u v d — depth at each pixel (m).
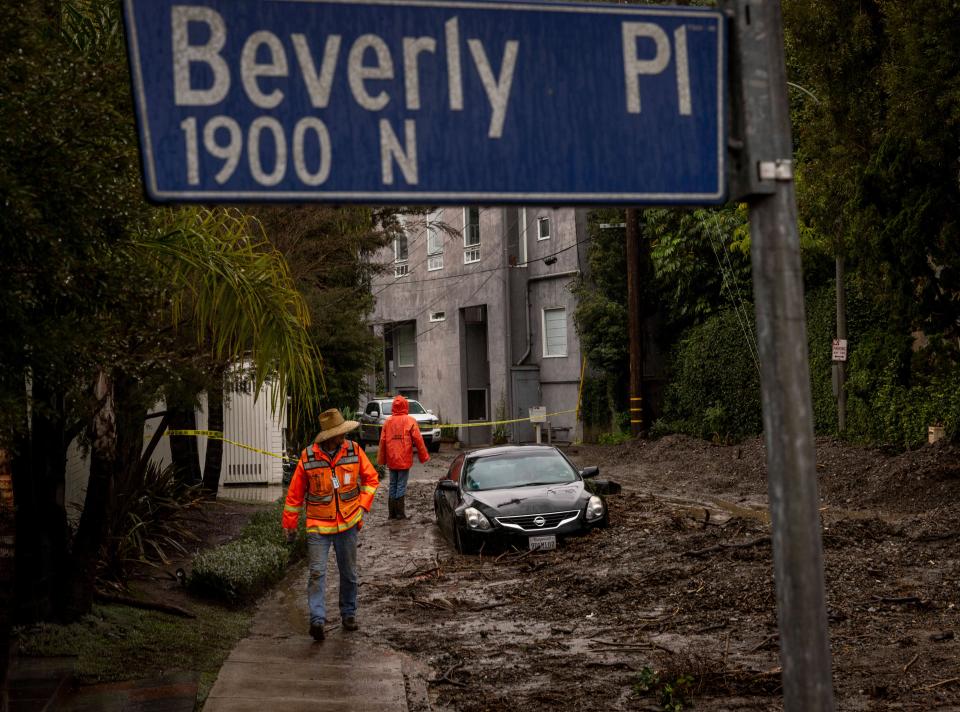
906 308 15.82
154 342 6.50
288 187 2.17
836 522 12.66
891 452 18.58
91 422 7.98
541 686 7.36
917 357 16.36
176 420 17.16
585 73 2.25
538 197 2.23
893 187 15.22
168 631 8.59
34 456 7.72
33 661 7.12
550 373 37.16
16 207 3.98
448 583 11.58
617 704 6.86
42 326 4.54
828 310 22.44
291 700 6.84
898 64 13.82
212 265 6.66
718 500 17.78
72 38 5.68
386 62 2.20
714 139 2.26
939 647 7.74
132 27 2.12
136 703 6.55
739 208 27.48
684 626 8.88
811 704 1.98
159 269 6.34
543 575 11.56
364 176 2.19
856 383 20.70
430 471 26.59
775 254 2.12
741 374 26.02
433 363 42.34
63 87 4.41
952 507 12.77
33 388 5.79
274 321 7.01
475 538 13.20
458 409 40.94
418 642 8.84
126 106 4.86
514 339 38.16
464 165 2.22
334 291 19.48
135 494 11.79
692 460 23.77
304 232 15.75
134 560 10.88
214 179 2.14
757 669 7.37
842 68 15.35
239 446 22.39
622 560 11.76
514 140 2.23
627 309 33.06
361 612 10.18
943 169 14.66
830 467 18.80
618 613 9.53
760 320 2.11
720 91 2.26
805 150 16.89
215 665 7.78
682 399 28.64
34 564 7.74
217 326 7.09
